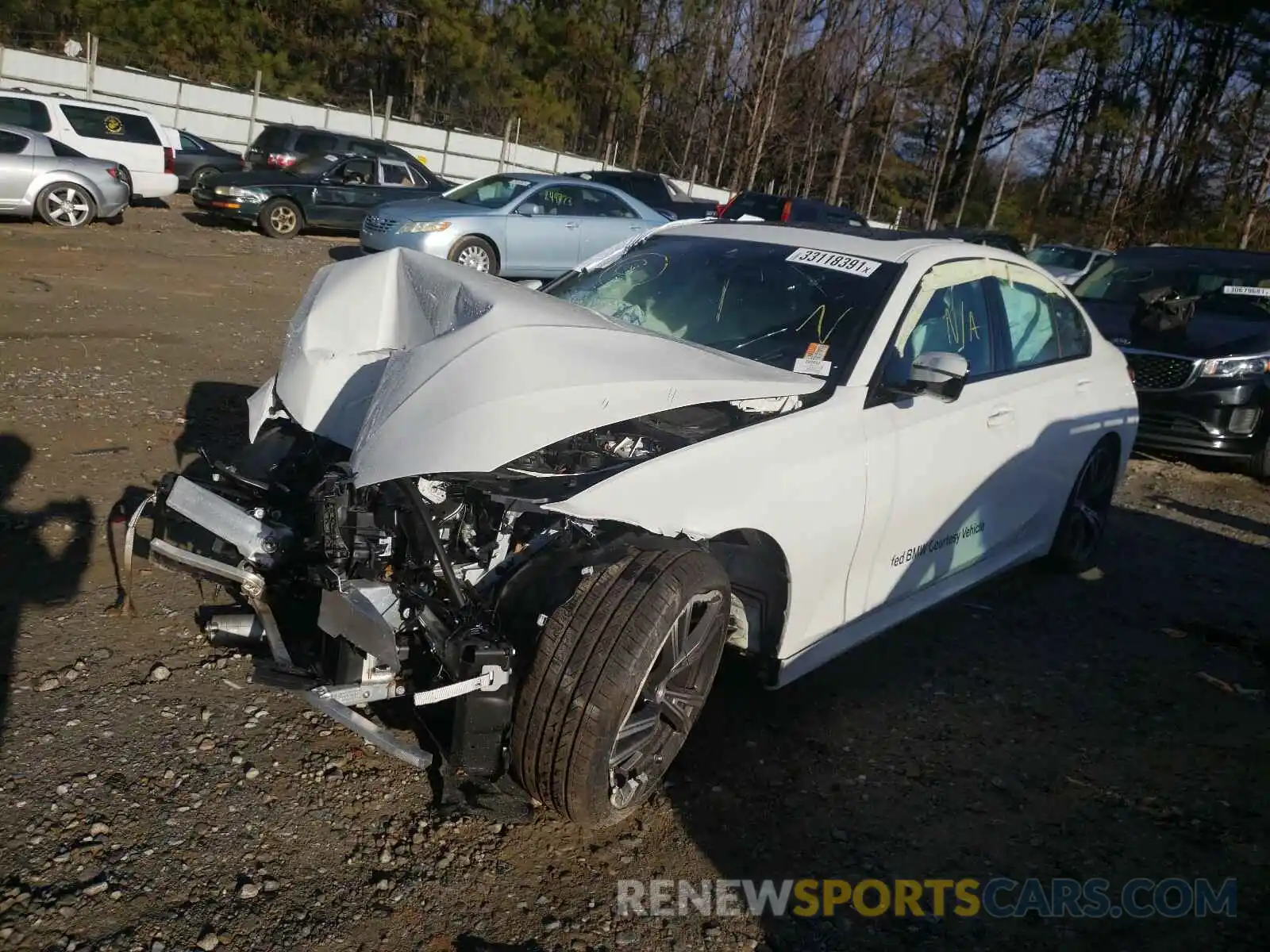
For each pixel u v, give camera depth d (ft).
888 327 12.56
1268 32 127.95
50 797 9.56
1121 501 24.29
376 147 64.75
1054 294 16.94
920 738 12.48
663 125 139.64
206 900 8.63
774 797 10.96
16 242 39.63
